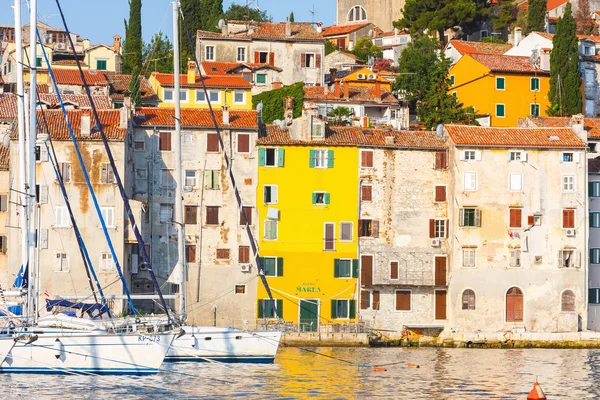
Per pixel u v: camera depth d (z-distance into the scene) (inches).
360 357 5167.3
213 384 4264.3
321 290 5866.1
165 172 5797.2
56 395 3929.6
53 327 4185.5
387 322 5890.8
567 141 6003.9
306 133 5935.0
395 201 5979.3
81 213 5452.8
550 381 4579.2
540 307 5940.0
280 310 5831.7
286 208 5885.8
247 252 5841.5
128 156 5634.8
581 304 5974.4
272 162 5900.6
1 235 5600.4
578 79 7711.6
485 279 5925.2
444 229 6003.9
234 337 4722.0
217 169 5841.5
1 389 3991.1
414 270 5949.8
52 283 5398.6
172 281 4717.0
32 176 4239.7
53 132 5467.5
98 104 6579.7
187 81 7544.3
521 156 5969.5
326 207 5905.5
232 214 5836.6
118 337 4197.8
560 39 7741.1
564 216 5984.3
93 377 4185.5
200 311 5753.0
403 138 6048.2
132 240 5502.0
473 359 5211.6
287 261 5856.3
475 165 5959.6
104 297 4488.2
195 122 5836.6
